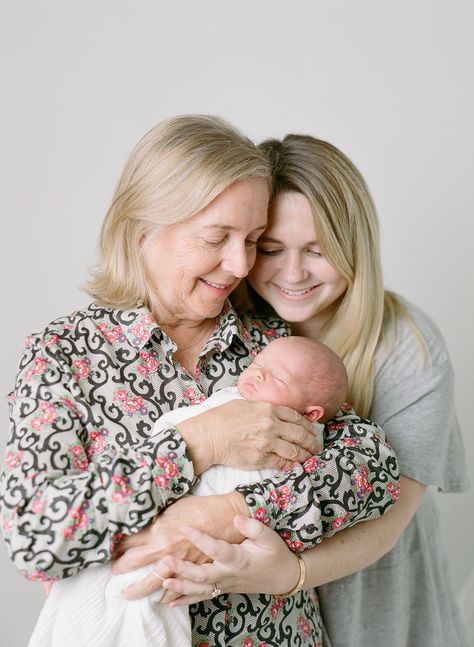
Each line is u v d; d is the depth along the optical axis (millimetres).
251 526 1328
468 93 2443
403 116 2477
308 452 1472
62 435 1365
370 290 1739
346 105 2488
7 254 2359
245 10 2438
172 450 1344
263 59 2471
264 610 1503
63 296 2447
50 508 1264
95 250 2451
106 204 2439
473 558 2902
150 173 1499
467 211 2518
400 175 2516
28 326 2426
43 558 1248
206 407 1475
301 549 1420
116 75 2383
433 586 2049
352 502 1432
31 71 2301
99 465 1313
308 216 1632
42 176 2355
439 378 1756
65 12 2309
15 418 1406
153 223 1511
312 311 1763
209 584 1337
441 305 2617
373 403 1782
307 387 1518
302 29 2455
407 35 2432
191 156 1456
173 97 2447
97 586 1334
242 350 1656
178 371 1543
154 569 1324
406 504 1710
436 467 1760
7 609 2535
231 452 1392
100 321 1546
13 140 2309
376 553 1592
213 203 1459
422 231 2553
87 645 1307
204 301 1553
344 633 1889
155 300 1580
